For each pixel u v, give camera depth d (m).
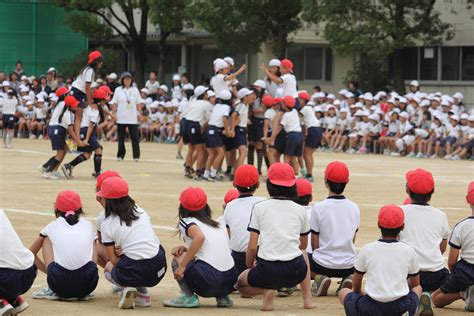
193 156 26.81
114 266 12.08
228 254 12.08
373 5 45.97
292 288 13.21
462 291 12.27
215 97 26.03
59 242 12.11
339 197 12.87
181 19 50.50
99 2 50.28
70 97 24.83
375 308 10.67
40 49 54.38
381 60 51.84
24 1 53.97
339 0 45.16
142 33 53.31
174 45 60.38
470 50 51.22
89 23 51.88
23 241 16.52
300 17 49.62
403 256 10.76
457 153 35.38
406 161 34.03
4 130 36.38
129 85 31.14
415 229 12.12
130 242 11.92
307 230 12.10
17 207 20.47
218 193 23.41
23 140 41.03
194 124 26.16
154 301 12.58
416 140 36.50
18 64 45.69
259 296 13.12
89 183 24.78
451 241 12.23
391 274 10.71
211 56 59.59
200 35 58.19
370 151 38.22
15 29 53.97
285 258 11.80
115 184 12.04
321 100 40.28
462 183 26.67
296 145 25.38
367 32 45.41
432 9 48.16
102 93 25.55
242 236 12.75
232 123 25.67
